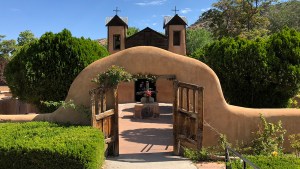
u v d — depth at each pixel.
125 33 27.73
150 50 9.54
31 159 6.75
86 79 9.34
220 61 11.91
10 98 22.03
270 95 11.64
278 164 6.46
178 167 8.10
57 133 7.90
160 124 15.60
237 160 6.98
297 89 11.43
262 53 11.20
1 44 40.47
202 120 8.83
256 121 9.59
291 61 11.20
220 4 39.09
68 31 12.26
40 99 11.87
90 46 12.86
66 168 6.65
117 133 9.35
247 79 11.59
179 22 26.97
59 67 11.72
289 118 9.65
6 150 6.86
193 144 9.03
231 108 9.62
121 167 8.02
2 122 9.44
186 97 9.55
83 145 6.81
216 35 40.00
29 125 8.74
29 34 42.84
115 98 9.23
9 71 12.78
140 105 17.62
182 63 9.50
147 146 10.80
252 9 36.81
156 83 24.89
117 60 9.44
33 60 11.71
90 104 9.22
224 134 9.48
